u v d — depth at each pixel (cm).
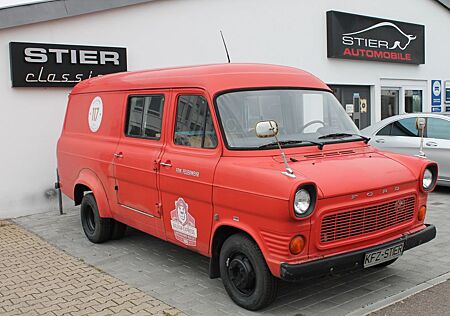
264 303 439
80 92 736
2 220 829
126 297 491
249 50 1098
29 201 861
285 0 1155
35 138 856
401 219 479
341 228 430
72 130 744
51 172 877
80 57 874
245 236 447
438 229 717
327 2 1241
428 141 955
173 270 571
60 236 725
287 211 396
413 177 484
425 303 456
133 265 592
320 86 560
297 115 515
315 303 466
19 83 823
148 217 564
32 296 504
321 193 412
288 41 1167
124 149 598
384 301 464
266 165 441
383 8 1370
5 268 593
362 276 534
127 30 927
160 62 970
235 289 463
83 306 473
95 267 586
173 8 978
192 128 505
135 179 573
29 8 816
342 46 1257
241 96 496
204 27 1023
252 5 1095
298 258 411
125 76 639
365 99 1365
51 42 851
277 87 521
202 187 477
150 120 568
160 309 461
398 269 554
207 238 481
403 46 1405
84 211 702
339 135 525
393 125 1023
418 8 1467
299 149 480
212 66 538
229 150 464
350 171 448
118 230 683
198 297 489
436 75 1540
